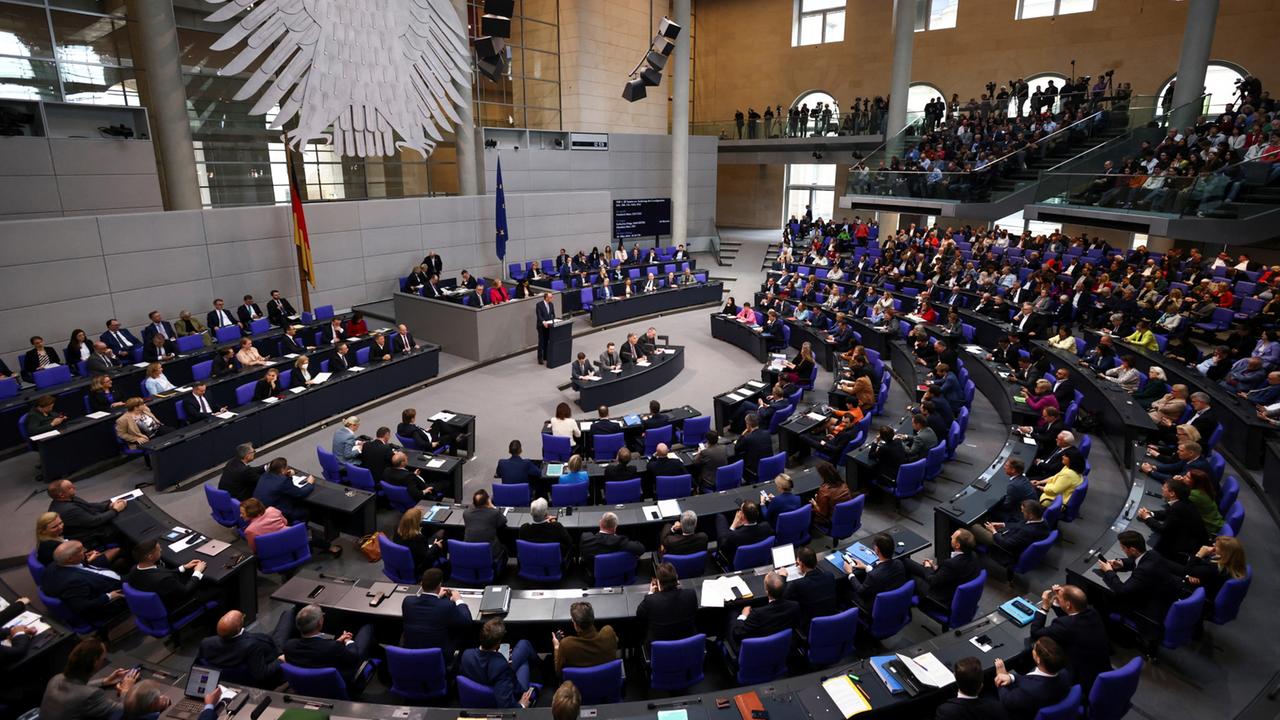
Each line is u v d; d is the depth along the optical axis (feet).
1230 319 45.11
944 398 34.60
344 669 17.69
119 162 45.11
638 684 19.61
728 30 111.75
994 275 58.65
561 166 83.25
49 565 20.30
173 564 21.65
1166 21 79.00
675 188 89.92
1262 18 73.05
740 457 31.76
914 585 19.79
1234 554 19.52
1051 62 86.58
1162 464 26.68
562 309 62.49
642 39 91.81
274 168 59.57
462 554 22.31
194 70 54.29
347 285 59.36
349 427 30.32
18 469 32.53
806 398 43.83
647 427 34.17
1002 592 23.67
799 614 19.45
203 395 34.88
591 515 24.89
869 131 88.02
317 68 41.86
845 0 101.45
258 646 17.10
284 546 23.25
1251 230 46.47
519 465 27.71
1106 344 38.04
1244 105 57.93
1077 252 63.57
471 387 45.88
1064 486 25.73
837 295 58.29
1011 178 64.49
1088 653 16.66
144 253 45.98
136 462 33.58
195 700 15.44
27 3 45.88
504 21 45.39
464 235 67.41
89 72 49.83
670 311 67.72
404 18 45.39
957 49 92.38
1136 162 58.75
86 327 43.55
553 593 19.86
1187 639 19.03
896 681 16.03
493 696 16.17
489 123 77.20
